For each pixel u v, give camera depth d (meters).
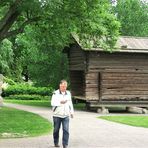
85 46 25.95
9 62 48.88
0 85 34.25
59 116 15.41
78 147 15.45
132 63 32.78
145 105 32.84
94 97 31.91
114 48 29.36
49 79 38.72
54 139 15.52
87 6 21.45
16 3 18.92
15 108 32.09
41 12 19.84
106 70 32.19
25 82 59.88
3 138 17.31
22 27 21.42
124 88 32.50
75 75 36.06
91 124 22.92
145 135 18.89
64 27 22.33
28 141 16.56
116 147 15.59
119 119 25.67
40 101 42.97
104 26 25.00
